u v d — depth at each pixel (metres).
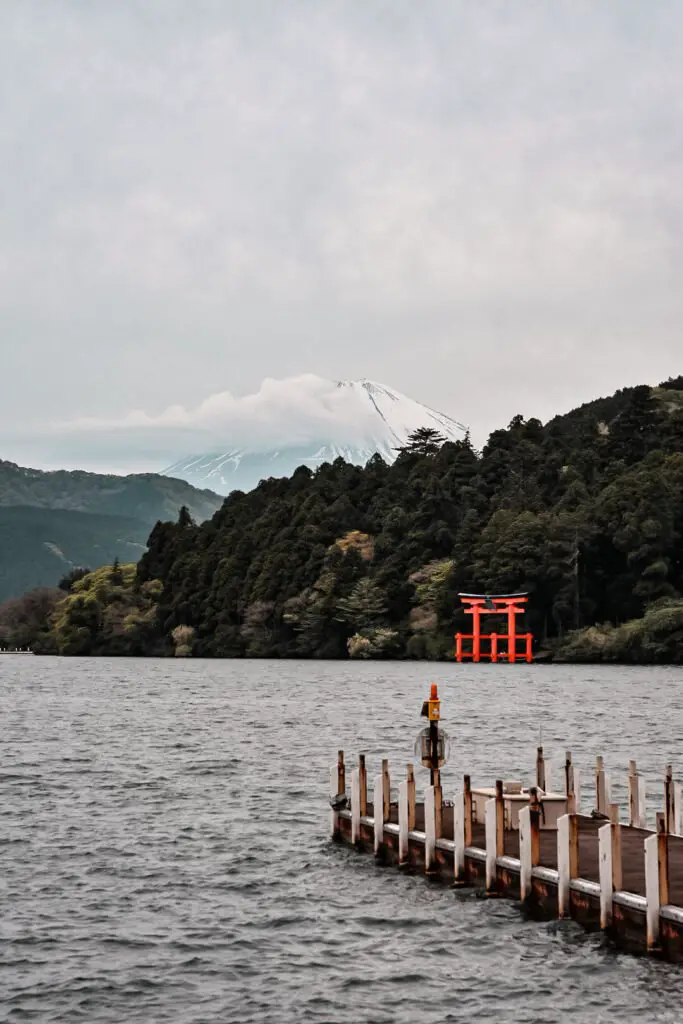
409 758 72.75
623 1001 29.66
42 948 34.38
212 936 35.50
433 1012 29.56
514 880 36.22
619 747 79.19
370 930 35.69
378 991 30.95
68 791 60.22
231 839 48.06
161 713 111.69
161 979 31.89
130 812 54.12
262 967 32.81
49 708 119.50
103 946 34.59
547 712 108.44
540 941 33.41
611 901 32.28
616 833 32.31
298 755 74.62
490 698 127.38
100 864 44.06
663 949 30.69
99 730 93.81
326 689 147.50
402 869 41.25
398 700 125.88
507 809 40.66
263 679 174.62
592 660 199.75
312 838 48.03
